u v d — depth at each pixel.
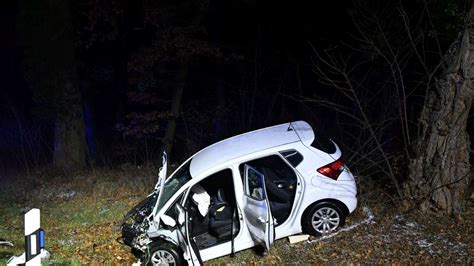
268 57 18.16
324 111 15.23
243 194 7.76
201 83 19.14
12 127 20.83
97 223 10.46
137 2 16.66
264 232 7.30
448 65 8.43
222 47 16.59
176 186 8.20
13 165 18.62
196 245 7.70
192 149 15.93
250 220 7.64
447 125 8.44
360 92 13.75
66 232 10.15
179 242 7.75
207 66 19.06
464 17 8.83
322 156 8.07
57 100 16.22
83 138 16.75
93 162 16.75
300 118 15.69
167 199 8.02
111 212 10.92
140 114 16.80
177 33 15.16
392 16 12.21
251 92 17.95
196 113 17.59
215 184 8.80
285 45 18.28
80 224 10.52
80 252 8.95
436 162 8.58
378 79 13.80
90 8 15.52
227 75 19.09
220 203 8.12
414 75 12.98
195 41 15.38
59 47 15.97
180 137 17.22
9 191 14.07
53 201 12.55
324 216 8.09
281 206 8.11
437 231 8.12
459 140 8.52
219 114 17.42
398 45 11.98
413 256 7.43
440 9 9.85
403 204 8.88
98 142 19.80
